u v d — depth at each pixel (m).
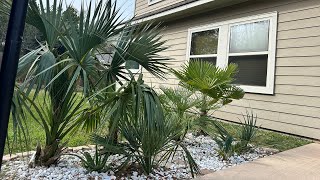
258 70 5.10
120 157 2.65
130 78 2.24
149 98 2.02
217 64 5.96
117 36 2.24
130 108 2.12
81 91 2.25
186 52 6.95
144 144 2.21
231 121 5.56
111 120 2.25
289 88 4.60
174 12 6.77
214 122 3.21
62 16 2.02
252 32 5.27
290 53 4.61
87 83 2.09
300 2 4.53
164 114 2.32
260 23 5.13
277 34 4.82
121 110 2.10
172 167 2.61
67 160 2.62
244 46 5.41
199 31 6.61
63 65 2.16
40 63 1.91
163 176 2.35
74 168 2.39
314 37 4.31
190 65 3.76
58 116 2.31
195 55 6.66
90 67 2.19
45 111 2.33
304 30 4.44
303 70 4.42
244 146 3.30
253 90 5.15
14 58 1.22
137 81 2.14
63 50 2.24
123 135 2.30
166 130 2.29
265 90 4.94
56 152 2.42
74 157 2.73
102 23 2.04
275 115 4.78
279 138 4.23
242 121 5.31
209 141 3.88
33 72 1.87
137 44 2.29
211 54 6.18
